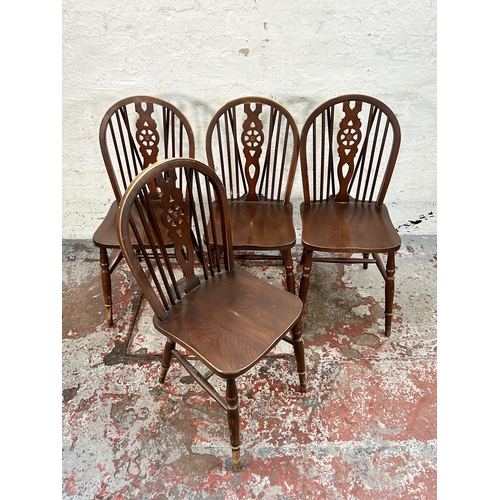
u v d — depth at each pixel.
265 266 2.22
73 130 1.99
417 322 1.87
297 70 1.85
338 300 1.99
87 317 1.91
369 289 2.06
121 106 1.64
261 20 1.72
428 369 1.65
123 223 1.08
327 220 1.74
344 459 1.36
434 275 2.14
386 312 1.74
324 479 1.31
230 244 1.43
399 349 1.74
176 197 1.22
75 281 2.11
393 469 1.33
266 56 1.81
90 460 1.37
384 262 2.22
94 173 2.13
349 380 1.62
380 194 1.82
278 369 1.67
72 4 1.66
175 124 1.99
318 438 1.42
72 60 1.80
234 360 1.13
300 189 2.20
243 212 1.80
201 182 2.15
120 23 1.71
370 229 1.68
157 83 1.88
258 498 1.27
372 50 1.80
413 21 1.72
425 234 2.40
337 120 1.98
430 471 1.33
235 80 1.87
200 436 1.44
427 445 1.40
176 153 2.07
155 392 1.58
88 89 1.88
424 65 1.83
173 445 1.41
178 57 1.81
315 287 2.07
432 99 1.92
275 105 1.68
